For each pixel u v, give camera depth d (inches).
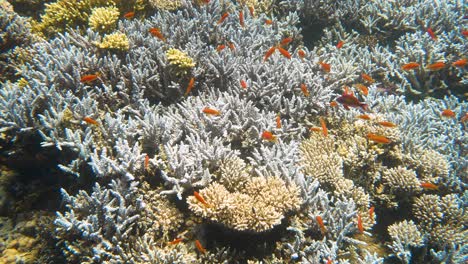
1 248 37.7
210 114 44.6
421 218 43.9
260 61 60.0
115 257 34.4
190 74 53.1
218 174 41.4
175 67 51.6
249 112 47.7
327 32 73.1
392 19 75.1
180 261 33.9
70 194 41.4
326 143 48.3
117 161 40.8
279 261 36.0
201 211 35.1
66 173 43.2
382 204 46.0
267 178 40.5
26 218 40.5
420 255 42.4
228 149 42.9
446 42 69.7
